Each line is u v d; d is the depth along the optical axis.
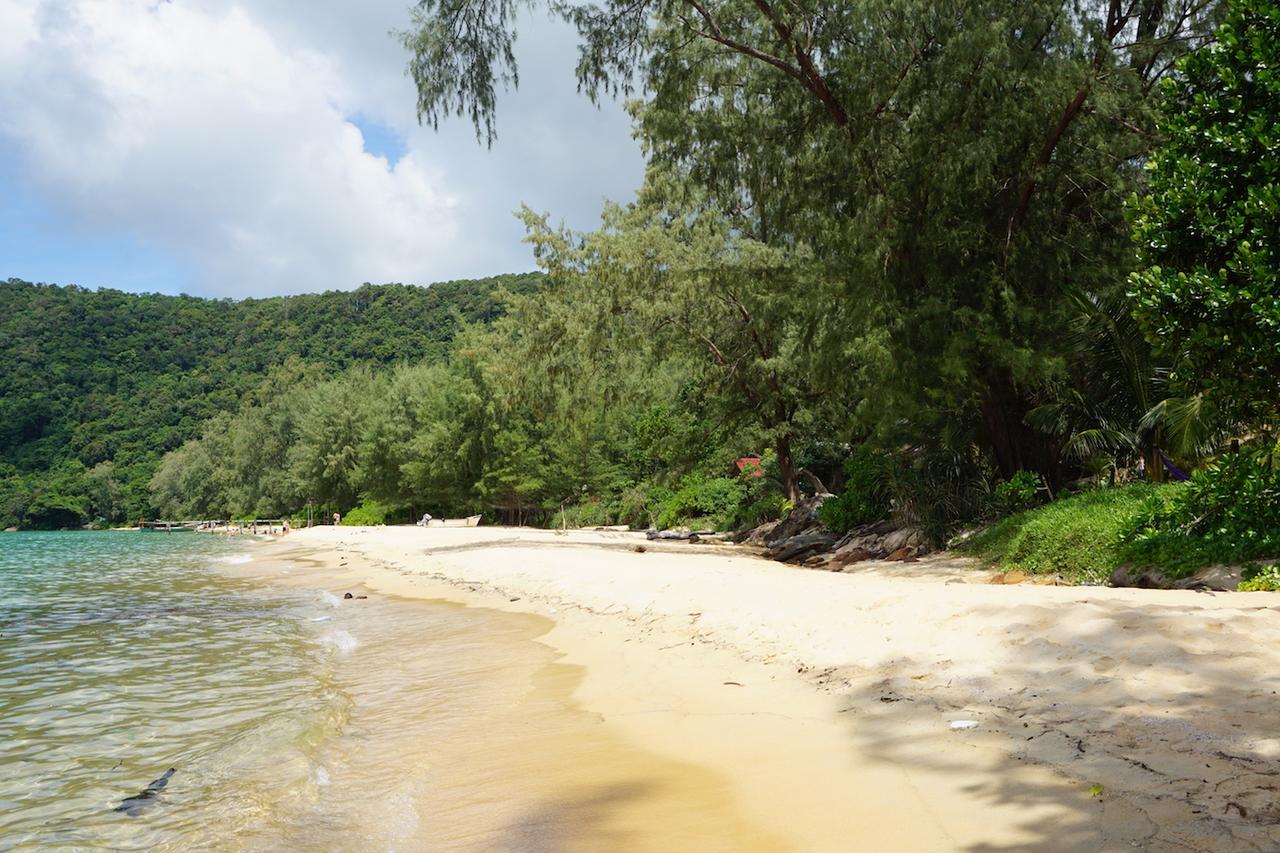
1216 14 15.32
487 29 14.12
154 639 11.12
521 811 4.03
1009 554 12.16
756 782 4.12
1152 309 9.73
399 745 5.50
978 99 15.71
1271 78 9.12
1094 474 16.25
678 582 11.97
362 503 75.00
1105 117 15.70
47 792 4.84
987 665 5.57
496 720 6.03
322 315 162.50
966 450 18.08
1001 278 15.38
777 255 22.89
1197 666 4.69
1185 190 9.49
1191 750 3.59
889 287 15.98
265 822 4.12
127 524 113.75
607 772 4.53
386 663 8.82
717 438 29.72
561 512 51.16
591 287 25.91
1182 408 11.73
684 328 26.09
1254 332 8.80
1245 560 8.24
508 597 14.71
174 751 5.66
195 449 109.56
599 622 10.63
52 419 128.12
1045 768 3.75
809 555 19.12
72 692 7.69
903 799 3.65
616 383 27.72
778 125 19.23
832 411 26.00
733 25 18.03
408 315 155.38
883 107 16.84
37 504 108.31
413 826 3.95
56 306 153.12
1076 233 17.11
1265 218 8.91
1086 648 5.36
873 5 15.39
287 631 11.74
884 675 5.89
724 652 7.69
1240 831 2.76
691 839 3.47
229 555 38.28
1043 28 15.54
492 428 52.09
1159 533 9.44
